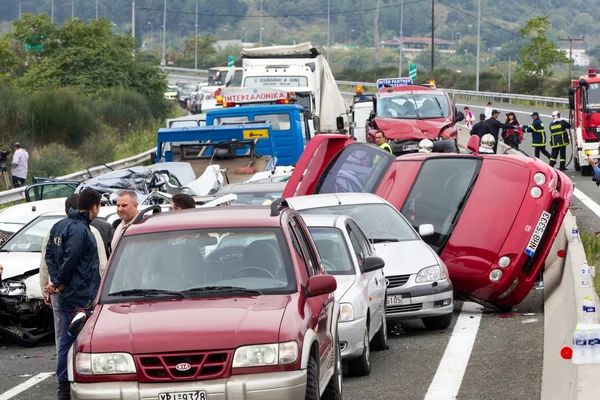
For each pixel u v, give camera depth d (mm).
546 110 87312
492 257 18234
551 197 18484
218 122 36594
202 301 9938
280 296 10016
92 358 9211
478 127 42438
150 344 9172
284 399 9078
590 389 8992
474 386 12484
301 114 38344
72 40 81938
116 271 10555
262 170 31969
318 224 14906
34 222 19562
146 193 25219
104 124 67500
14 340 17078
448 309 16688
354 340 13000
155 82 85000
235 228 10781
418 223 18969
